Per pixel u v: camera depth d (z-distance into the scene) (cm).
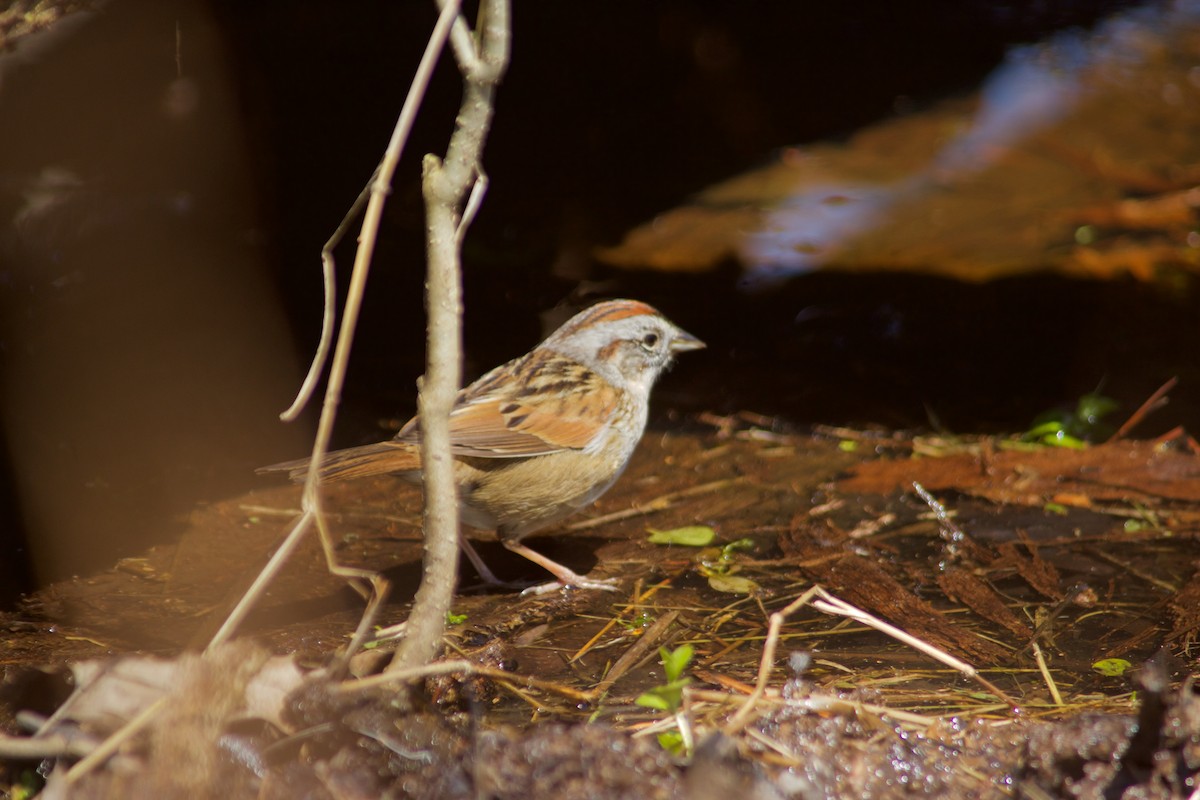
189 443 999
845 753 529
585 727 516
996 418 1072
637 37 1734
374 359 1180
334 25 1394
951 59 2061
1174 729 484
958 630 702
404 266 1382
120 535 845
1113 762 494
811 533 858
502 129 1598
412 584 780
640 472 987
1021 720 569
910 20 2111
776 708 570
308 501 527
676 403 1123
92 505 890
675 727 562
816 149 1803
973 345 1223
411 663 543
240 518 882
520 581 806
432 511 538
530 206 1573
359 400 1095
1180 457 963
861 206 1616
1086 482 927
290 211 1436
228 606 743
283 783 479
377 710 517
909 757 524
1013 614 723
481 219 1530
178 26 1135
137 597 754
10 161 1063
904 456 1000
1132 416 1058
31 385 1070
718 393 1139
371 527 880
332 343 1200
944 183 1692
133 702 528
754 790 474
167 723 477
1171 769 482
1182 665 645
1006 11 2188
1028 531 848
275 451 995
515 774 486
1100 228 1521
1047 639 688
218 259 1317
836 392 1133
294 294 1302
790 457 1005
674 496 937
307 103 1416
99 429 1012
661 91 1784
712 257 1452
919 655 671
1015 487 923
